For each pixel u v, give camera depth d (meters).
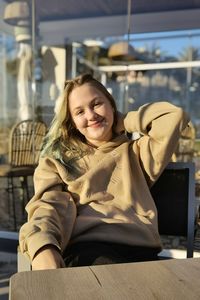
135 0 4.66
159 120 1.16
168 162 1.21
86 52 5.62
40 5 4.57
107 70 5.86
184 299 0.60
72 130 1.31
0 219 2.82
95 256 1.06
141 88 6.13
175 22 5.44
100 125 1.24
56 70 4.91
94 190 1.21
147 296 0.61
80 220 1.18
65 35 5.23
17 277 0.69
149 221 1.18
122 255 1.15
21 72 4.71
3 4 4.34
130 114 1.26
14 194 3.30
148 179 1.23
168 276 0.69
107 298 0.60
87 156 1.26
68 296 0.61
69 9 4.82
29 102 4.48
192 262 0.77
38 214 1.07
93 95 1.23
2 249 2.43
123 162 1.23
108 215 1.18
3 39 4.82
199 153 3.37
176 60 6.33
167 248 1.90
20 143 3.22
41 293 0.62
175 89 6.72
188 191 1.28
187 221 1.28
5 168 3.11
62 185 1.24
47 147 1.29
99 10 4.99
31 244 0.92
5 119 4.55
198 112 6.84
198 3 4.77
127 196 1.20
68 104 1.27
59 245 0.98
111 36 5.79
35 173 1.26
